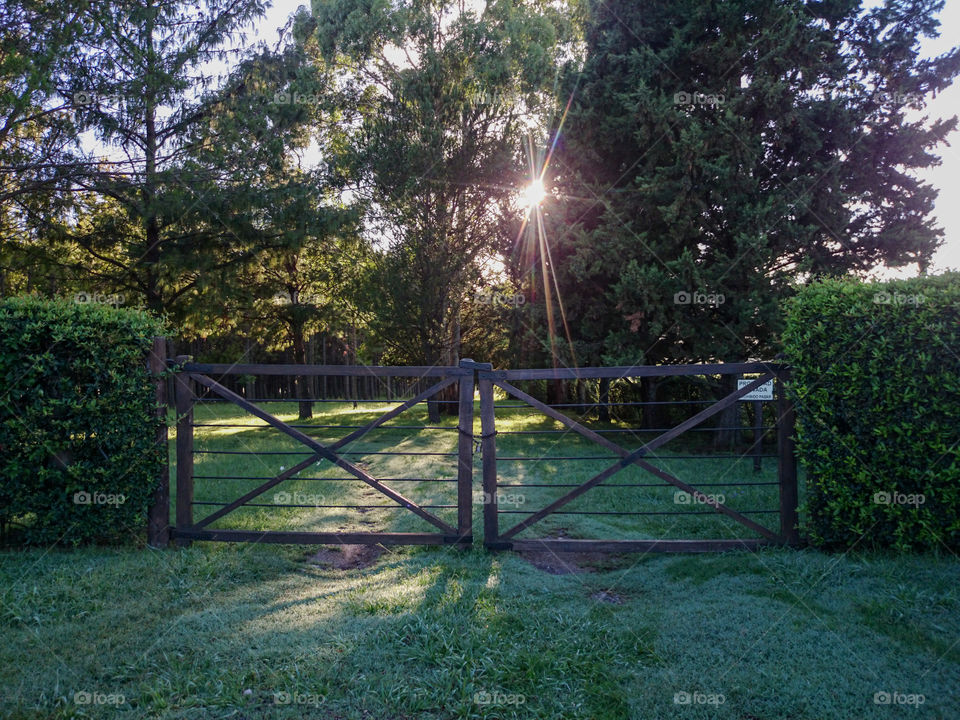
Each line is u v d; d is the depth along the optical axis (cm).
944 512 467
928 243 1166
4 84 1110
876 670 319
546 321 1430
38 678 314
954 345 457
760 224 1095
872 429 475
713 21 1226
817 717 282
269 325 2112
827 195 1120
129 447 515
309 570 486
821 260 1166
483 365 520
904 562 454
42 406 496
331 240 1656
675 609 395
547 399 2222
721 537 554
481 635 358
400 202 1750
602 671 321
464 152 1734
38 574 455
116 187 1273
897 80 1164
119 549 514
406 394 2131
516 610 392
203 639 357
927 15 1131
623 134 1280
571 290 1382
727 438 1208
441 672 319
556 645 346
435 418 1764
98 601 408
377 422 525
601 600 416
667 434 514
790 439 511
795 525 509
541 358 1789
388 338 1922
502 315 1911
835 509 482
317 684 308
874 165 1199
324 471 912
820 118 1152
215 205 1313
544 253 1417
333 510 666
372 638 354
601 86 1321
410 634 361
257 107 1416
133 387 515
